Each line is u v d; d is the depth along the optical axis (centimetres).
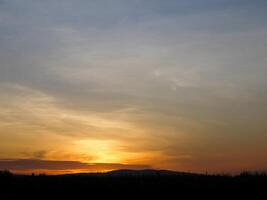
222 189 4638
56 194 4584
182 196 4478
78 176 5603
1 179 5225
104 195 4534
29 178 5372
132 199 4397
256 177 5031
